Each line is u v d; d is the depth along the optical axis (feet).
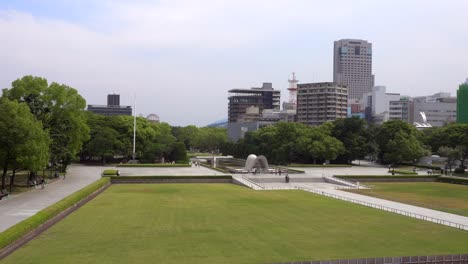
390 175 373.20
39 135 246.88
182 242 146.10
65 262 122.31
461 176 417.08
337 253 135.64
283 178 360.48
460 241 152.05
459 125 534.78
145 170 430.61
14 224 161.79
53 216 175.22
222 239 150.92
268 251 136.56
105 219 183.21
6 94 315.37
